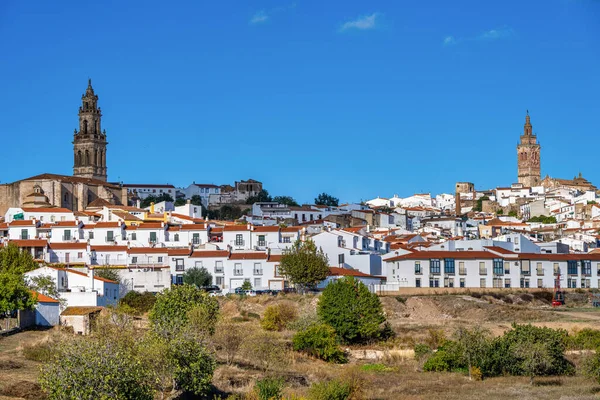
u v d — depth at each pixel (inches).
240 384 4630.9
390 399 4564.5
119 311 5846.5
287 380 4803.2
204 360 4284.0
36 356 4608.8
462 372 5319.9
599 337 5807.1
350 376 4729.3
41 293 6008.9
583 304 7849.4
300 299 7126.0
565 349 5693.9
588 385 4948.3
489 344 5374.0
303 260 7583.7
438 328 6417.3
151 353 4136.3
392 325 6569.9
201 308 5506.9
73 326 5654.5
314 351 5610.2
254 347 5270.7
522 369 5295.3
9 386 3964.1
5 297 5438.0
